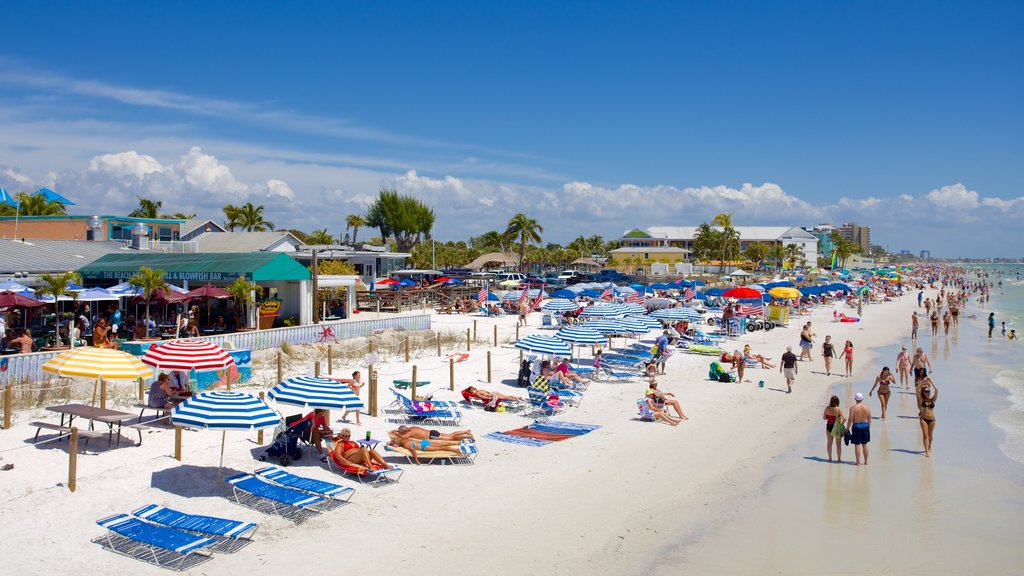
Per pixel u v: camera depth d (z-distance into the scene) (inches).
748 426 794.2
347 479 545.3
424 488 539.2
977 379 1183.6
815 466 647.8
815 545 469.1
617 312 1346.0
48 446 573.0
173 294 1158.3
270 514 469.7
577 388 943.7
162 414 668.7
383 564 409.7
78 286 1171.9
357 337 1283.2
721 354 1311.5
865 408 647.8
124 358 612.1
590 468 609.3
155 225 1969.7
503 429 730.8
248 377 888.9
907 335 1895.9
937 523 513.3
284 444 568.7
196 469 540.7
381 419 735.1
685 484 581.3
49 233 1860.2
